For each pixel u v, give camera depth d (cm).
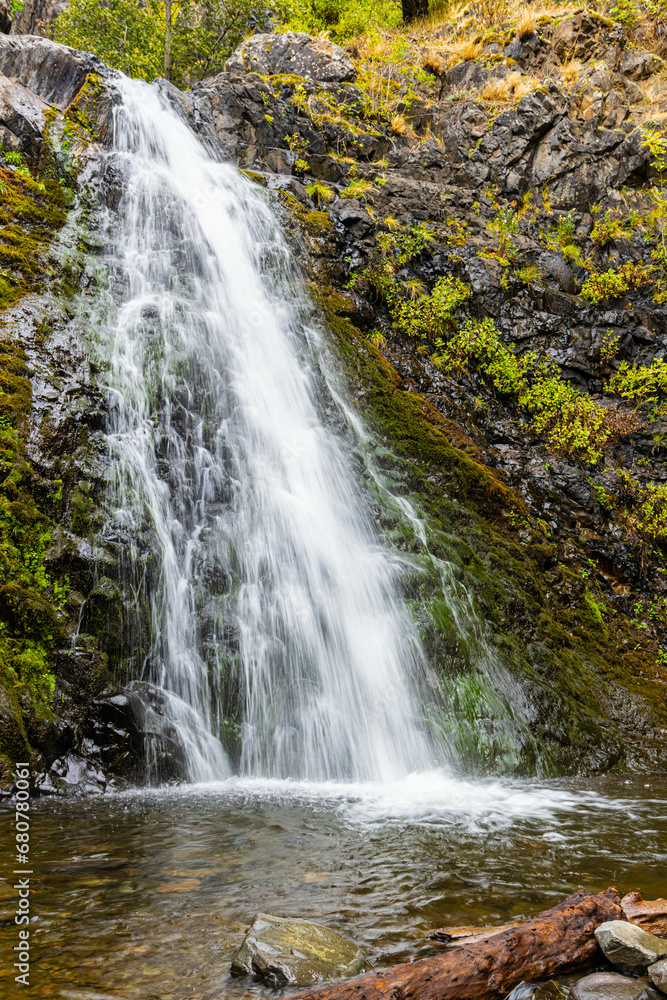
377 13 1666
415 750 537
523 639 669
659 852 351
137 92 968
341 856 332
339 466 724
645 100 1321
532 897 288
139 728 454
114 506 559
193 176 945
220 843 344
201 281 814
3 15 1069
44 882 289
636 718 647
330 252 976
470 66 1329
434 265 1071
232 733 507
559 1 1434
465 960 214
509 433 977
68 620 487
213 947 238
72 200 800
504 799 464
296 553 628
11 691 429
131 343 677
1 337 594
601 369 1059
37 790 415
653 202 1195
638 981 220
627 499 954
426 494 751
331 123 1154
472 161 1197
